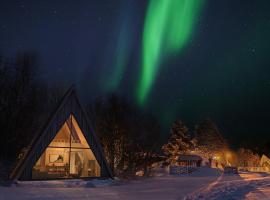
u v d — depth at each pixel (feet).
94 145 82.53
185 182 85.66
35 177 73.61
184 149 200.03
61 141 80.33
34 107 129.08
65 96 77.97
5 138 117.70
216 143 246.47
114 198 48.26
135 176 103.30
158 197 50.03
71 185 67.10
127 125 116.16
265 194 56.65
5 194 48.49
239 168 260.62
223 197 51.47
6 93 122.52
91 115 117.19
